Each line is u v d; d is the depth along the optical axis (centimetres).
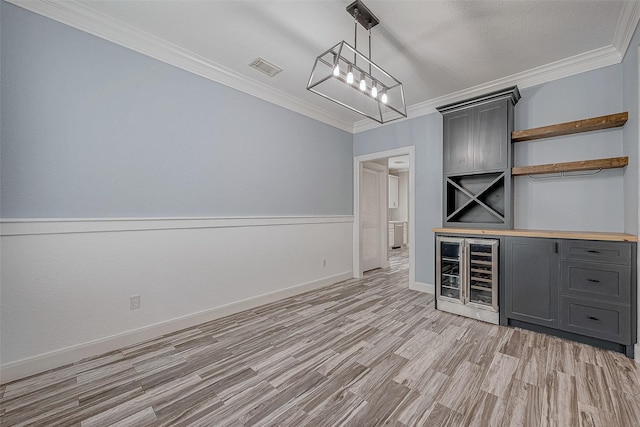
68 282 198
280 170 345
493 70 282
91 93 209
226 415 147
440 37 228
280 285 342
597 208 254
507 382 173
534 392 163
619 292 205
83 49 205
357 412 149
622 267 204
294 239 361
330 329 254
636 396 157
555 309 232
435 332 247
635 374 178
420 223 378
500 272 261
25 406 154
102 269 213
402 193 950
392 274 486
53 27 193
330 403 156
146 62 236
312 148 387
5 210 177
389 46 241
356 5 188
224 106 289
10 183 178
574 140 265
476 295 283
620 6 192
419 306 316
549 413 146
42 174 189
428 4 192
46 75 191
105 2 194
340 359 202
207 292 273
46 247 190
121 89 223
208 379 179
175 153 253
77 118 203
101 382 175
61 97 196
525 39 231
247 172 310
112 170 218
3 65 176
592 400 155
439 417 144
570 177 268
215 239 280
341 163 435
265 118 327
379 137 424
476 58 260
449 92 334
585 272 218
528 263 245
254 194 317
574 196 265
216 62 272
